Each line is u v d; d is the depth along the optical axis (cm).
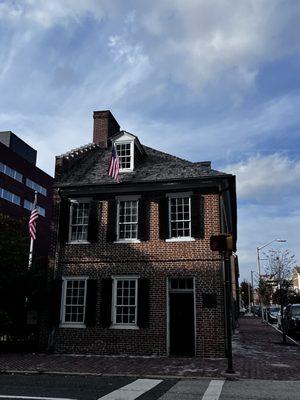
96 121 2397
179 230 1773
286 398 861
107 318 1720
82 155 2150
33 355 1658
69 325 1758
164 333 1659
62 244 1864
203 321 1638
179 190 1803
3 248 1753
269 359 1496
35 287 1792
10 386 982
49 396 857
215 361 1470
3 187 5762
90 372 1214
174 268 1719
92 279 1784
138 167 2002
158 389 964
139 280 1728
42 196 6775
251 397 872
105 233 1836
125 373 1198
